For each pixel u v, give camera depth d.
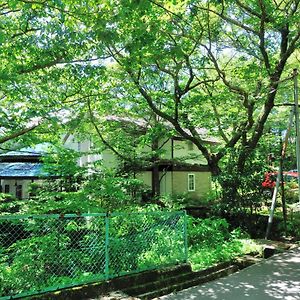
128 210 8.22
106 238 5.77
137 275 6.03
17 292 4.78
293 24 11.32
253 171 12.23
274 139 17.20
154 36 8.50
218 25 12.59
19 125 8.22
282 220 12.52
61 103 8.75
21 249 5.04
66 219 5.50
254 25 12.23
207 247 8.79
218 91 14.48
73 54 7.59
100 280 5.61
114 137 15.96
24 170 16.03
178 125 13.95
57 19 7.20
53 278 5.17
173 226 6.94
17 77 6.96
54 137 10.51
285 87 14.04
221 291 6.05
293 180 19.52
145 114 16.31
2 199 9.94
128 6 6.00
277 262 8.16
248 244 9.25
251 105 12.86
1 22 6.67
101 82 10.55
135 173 17.34
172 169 21.80
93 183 8.79
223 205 11.96
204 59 12.81
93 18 6.45
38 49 7.34
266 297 5.73
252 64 12.92
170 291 6.18
